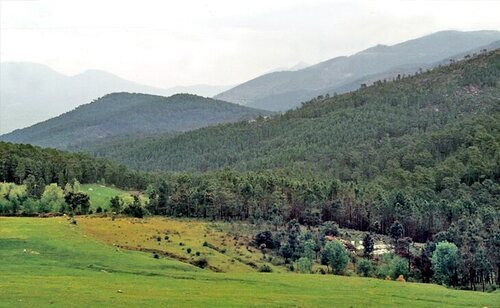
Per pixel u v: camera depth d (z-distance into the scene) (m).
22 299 68.50
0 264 102.75
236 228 183.00
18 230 137.00
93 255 116.56
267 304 74.81
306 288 93.56
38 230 138.62
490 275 148.38
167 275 101.25
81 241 130.62
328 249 143.75
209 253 141.38
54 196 196.38
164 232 161.50
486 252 147.75
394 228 191.12
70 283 82.69
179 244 147.00
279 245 159.75
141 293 77.56
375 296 88.50
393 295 91.06
